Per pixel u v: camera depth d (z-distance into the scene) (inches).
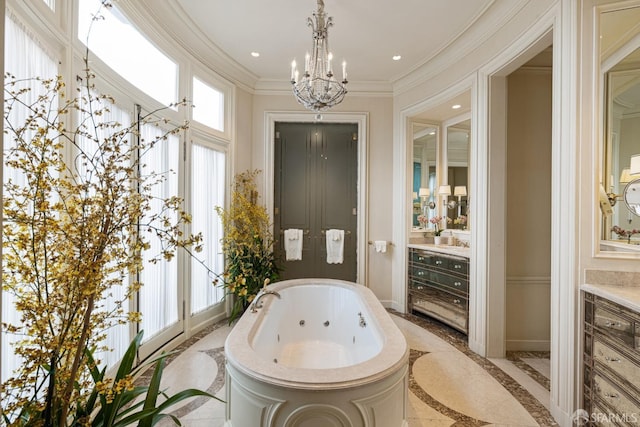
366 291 111.3
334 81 86.8
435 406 79.4
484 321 107.3
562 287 74.1
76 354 35.2
